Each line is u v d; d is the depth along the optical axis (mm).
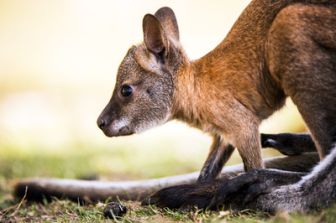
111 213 10953
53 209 12664
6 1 47250
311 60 10523
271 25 11203
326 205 10078
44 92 35375
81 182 13531
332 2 10758
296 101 10742
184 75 12109
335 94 10461
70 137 25938
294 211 10203
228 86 11680
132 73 12367
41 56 41250
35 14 46156
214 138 12242
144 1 43719
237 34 11898
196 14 42094
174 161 19469
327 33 10555
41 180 13633
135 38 41688
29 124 29141
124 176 17328
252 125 11586
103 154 21156
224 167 12984
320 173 10188
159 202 11031
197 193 10836
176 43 12359
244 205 10500
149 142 24422
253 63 11594
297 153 12422
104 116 12547
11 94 35250
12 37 43844
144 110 12352
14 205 13398
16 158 20031
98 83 36812
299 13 10672
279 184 10359
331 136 10469
